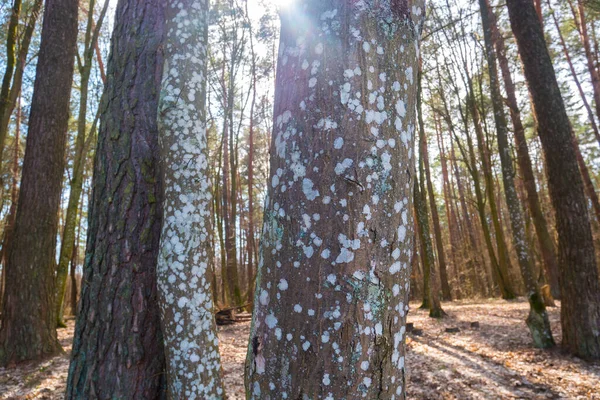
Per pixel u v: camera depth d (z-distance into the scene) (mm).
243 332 11047
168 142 3023
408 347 8398
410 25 1543
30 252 7598
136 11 3783
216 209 16891
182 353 2777
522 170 14703
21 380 6262
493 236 30625
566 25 15852
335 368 1286
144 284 3279
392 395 1355
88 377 3168
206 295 2930
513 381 5730
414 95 1553
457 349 7953
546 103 7090
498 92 10195
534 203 14594
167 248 2873
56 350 7684
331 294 1313
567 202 6867
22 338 7309
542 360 6691
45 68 7887
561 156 6941
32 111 7891
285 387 1325
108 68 3779
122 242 3316
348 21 1438
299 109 1438
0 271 19500
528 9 7418
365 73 1415
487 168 17906
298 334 1326
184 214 2924
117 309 3229
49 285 7793
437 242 20562
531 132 17969
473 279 25156
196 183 2998
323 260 1333
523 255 7980
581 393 5141
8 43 9461
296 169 1408
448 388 5594
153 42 3697
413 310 15242
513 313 12195
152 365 3209
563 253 6945
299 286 1346
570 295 6809
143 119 3541
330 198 1356
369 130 1393
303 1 1515
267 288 1427
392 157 1426
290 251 1379
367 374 1305
